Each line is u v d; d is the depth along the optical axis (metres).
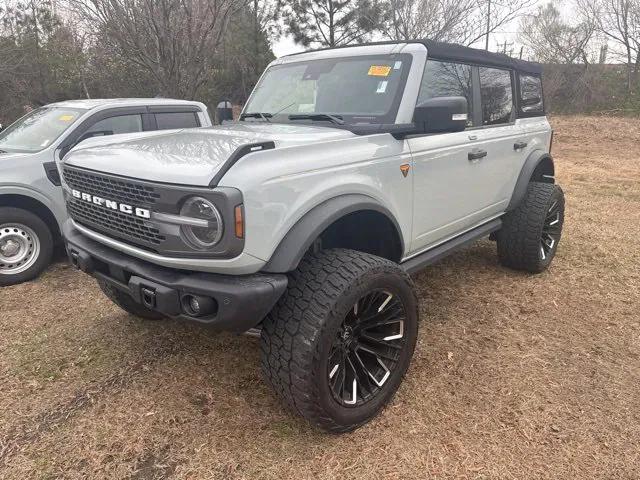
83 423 2.81
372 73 3.45
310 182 2.51
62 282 4.88
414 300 2.88
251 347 3.58
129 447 2.62
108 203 2.61
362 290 2.53
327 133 2.89
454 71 3.76
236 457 2.55
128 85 13.59
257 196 2.25
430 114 2.92
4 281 4.79
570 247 5.78
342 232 3.16
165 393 3.07
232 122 3.77
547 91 22.86
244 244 2.24
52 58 16.39
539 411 2.89
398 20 14.72
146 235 2.46
